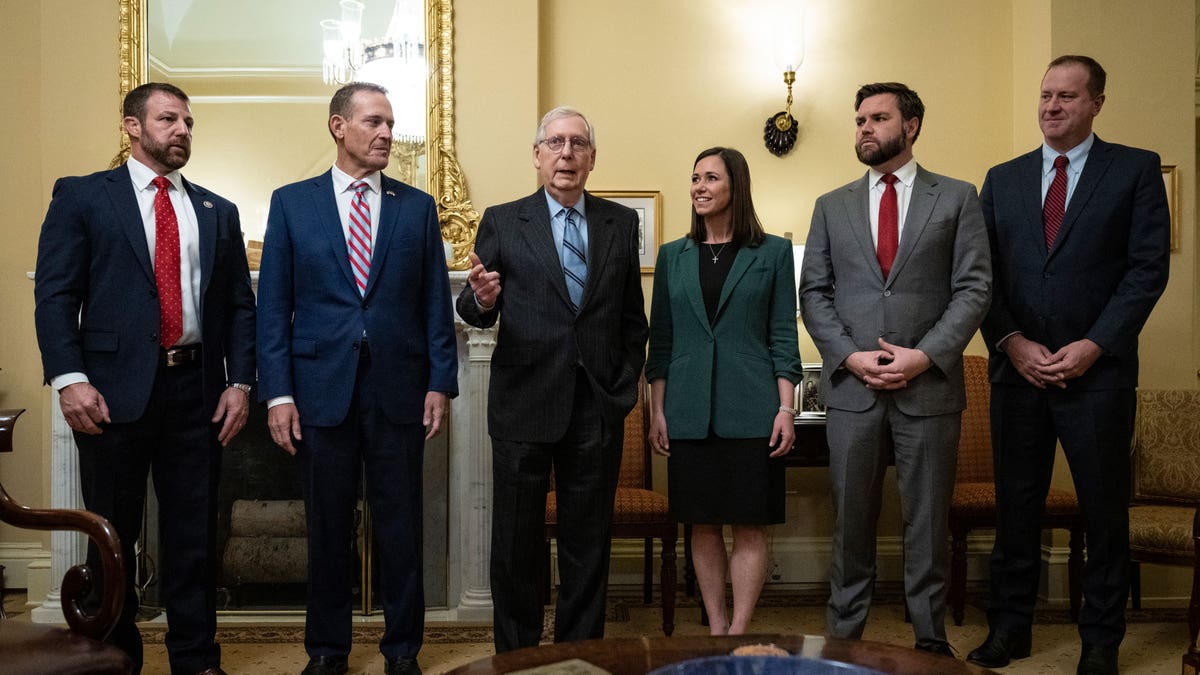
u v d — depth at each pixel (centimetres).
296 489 353
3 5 396
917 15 407
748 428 260
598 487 248
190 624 254
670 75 402
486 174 368
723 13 404
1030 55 389
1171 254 372
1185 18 374
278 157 370
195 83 368
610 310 252
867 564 262
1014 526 283
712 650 148
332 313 259
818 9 406
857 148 268
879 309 261
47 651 147
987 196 292
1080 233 270
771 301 272
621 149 400
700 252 275
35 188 395
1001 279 285
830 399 267
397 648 263
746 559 270
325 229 260
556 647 149
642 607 366
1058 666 281
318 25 371
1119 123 373
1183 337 372
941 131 406
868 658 145
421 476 269
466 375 350
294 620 342
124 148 359
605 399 247
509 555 247
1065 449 271
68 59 360
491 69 368
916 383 256
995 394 287
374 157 263
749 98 403
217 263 258
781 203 402
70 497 334
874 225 269
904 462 258
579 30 401
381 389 258
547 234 252
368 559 344
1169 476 336
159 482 256
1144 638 316
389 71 368
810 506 403
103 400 239
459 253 362
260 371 257
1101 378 264
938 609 257
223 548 350
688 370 267
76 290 245
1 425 185
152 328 246
